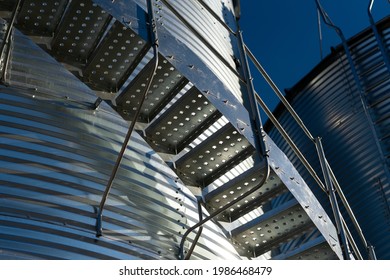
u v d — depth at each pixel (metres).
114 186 10.22
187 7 16.61
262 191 10.90
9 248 8.30
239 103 10.15
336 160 27.77
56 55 10.10
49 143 9.99
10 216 8.70
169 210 10.87
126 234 9.72
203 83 9.66
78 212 9.38
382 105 27.00
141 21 9.27
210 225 11.74
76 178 9.81
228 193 10.68
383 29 29.42
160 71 9.59
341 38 27.92
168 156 10.58
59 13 10.06
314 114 30.55
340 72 30.06
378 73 28.05
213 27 17.67
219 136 9.94
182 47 9.68
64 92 11.01
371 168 25.89
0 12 10.02
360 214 25.38
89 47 10.15
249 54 12.14
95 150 10.49
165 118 9.98
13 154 9.50
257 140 10.16
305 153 30.03
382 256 23.80
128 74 10.15
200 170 10.71
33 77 10.82
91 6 9.34
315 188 28.42
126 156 10.91
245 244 11.62
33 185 9.27
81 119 10.80
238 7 11.66
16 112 10.11
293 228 11.35
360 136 27.17
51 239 8.77
